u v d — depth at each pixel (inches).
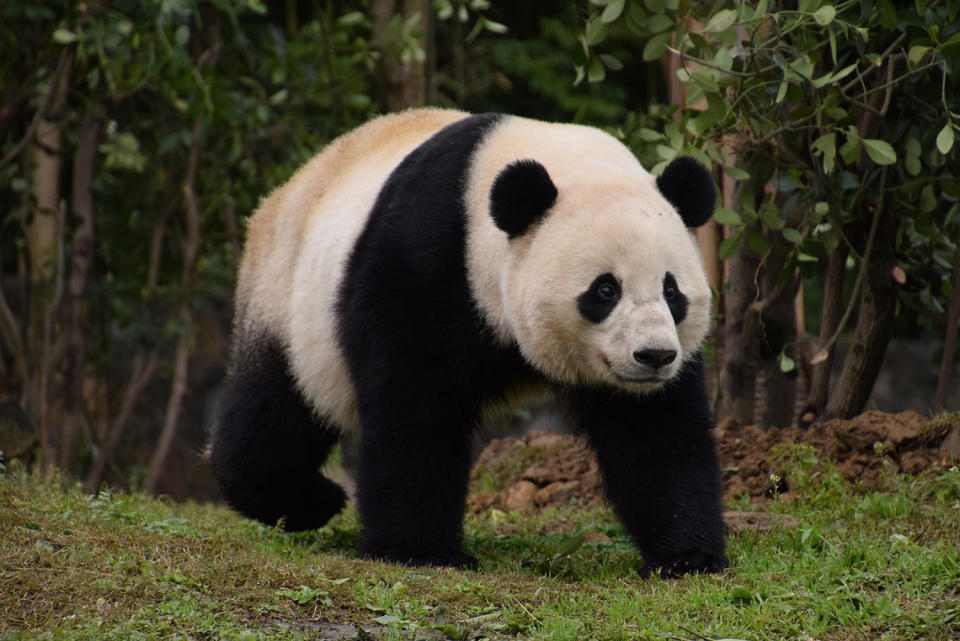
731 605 308.8
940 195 478.9
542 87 1121.4
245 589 311.3
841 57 450.0
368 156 421.1
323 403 410.0
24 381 686.5
